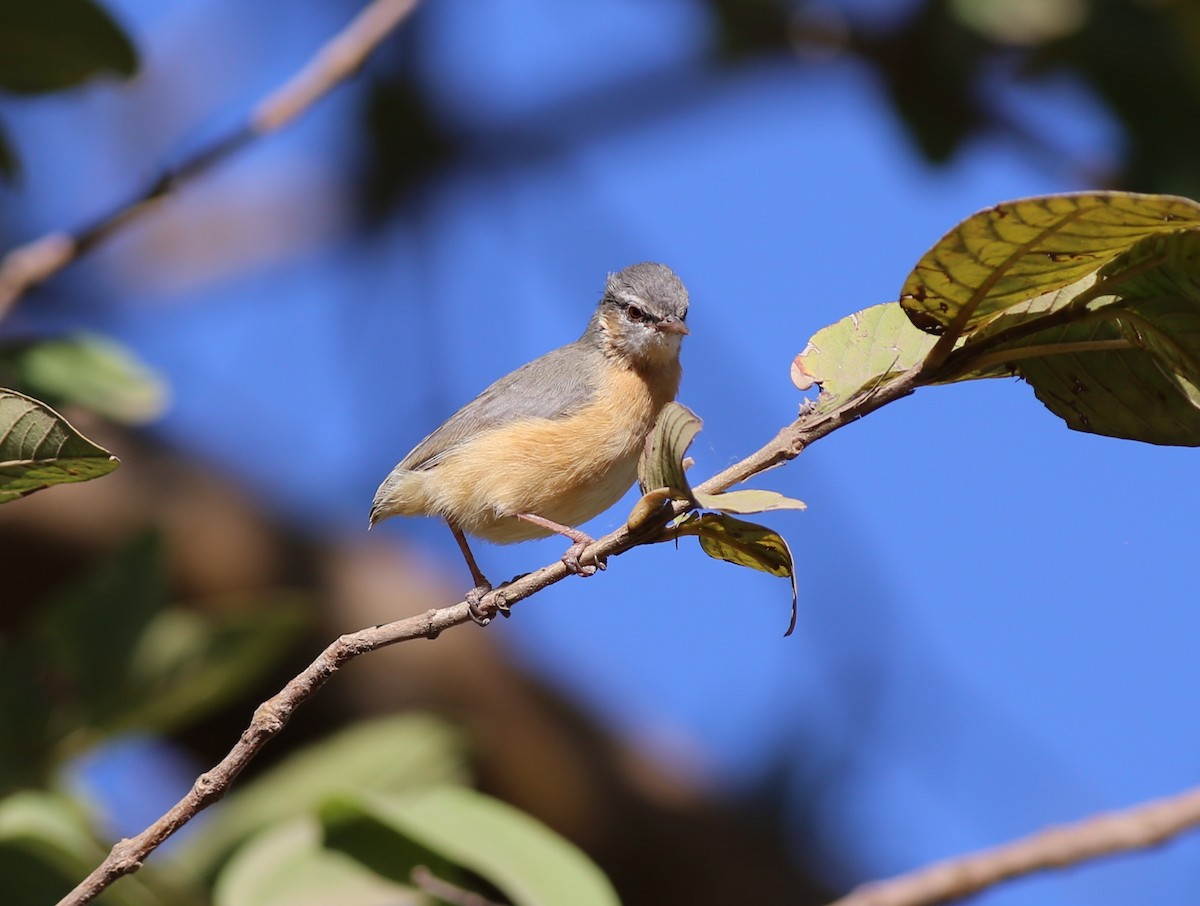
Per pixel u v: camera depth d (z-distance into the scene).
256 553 15.59
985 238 5.40
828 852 15.21
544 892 8.21
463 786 10.60
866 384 6.44
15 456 5.92
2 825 8.66
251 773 14.96
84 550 14.86
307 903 8.68
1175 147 12.96
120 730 9.76
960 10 13.55
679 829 15.12
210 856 9.93
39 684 9.59
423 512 11.19
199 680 9.84
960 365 6.08
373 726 10.66
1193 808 9.12
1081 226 5.26
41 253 10.32
